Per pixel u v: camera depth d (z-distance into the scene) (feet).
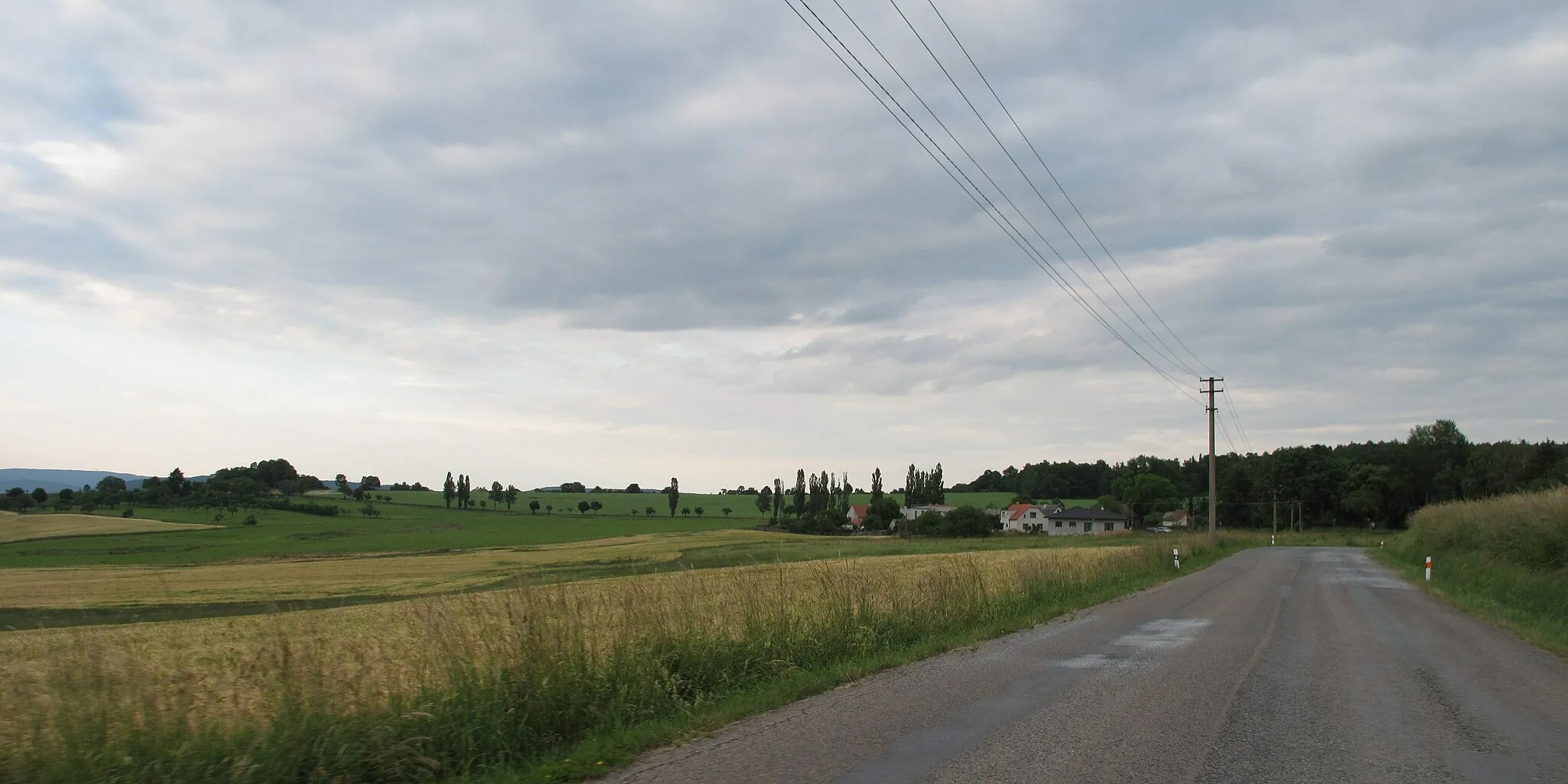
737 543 249.55
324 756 20.62
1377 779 19.98
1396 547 161.99
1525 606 60.03
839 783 19.42
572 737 25.00
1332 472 371.97
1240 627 50.11
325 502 451.12
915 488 489.26
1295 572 107.65
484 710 23.90
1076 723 25.34
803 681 31.81
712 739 24.08
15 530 277.64
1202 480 491.31
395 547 260.62
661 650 31.04
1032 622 51.37
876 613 43.21
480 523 392.68
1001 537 285.43
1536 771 20.72
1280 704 28.27
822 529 387.14
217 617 55.93
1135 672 34.24
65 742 19.48
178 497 391.65
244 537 291.17
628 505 554.05
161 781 18.92
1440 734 24.32
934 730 24.53
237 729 21.20
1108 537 274.77
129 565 182.19
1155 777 19.84
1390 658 38.83
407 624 31.71
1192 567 114.62
